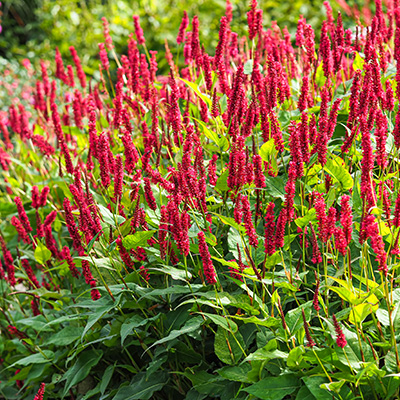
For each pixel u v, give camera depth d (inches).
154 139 107.2
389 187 92.9
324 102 92.7
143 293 92.0
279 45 135.1
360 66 124.1
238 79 96.4
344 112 112.5
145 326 98.0
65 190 133.1
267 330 84.2
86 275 101.4
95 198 114.0
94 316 93.0
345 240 75.0
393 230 79.4
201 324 85.1
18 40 451.2
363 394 74.7
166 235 92.3
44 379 124.7
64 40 382.9
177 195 85.4
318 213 77.9
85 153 151.9
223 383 88.2
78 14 404.5
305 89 98.7
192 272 96.1
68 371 103.7
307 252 96.5
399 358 72.8
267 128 97.1
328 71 112.4
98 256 103.5
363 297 72.9
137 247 95.9
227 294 84.2
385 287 72.9
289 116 116.7
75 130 151.3
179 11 316.2
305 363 75.4
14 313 145.5
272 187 94.2
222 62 115.6
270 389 75.9
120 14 343.0
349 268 74.7
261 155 96.3
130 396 94.0
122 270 105.9
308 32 115.5
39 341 133.7
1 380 140.3
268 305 91.4
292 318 78.4
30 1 457.7
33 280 128.1
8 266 128.1
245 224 81.5
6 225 177.2
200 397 88.7
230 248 89.3
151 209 95.9
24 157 179.9
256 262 88.6
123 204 110.3
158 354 92.0
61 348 122.4
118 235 94.2
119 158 92.3
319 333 83.8
